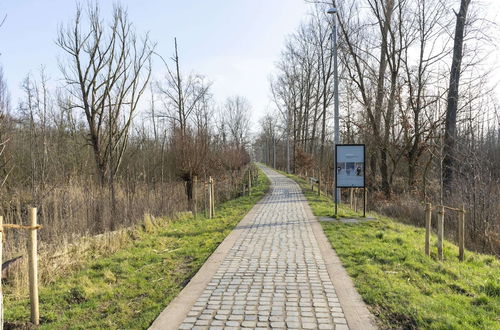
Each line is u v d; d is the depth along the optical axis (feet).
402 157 74.28
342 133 87.51
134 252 24.35
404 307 14.42
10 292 16.99
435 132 62.54
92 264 21.36
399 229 33.14
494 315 14.05
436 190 57.41
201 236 29.37
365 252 23.03
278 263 21.04
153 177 48.62
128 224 32.86
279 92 157.07
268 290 16.55
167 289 17.20
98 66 54.65
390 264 20.67
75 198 33.60
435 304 14.75
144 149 61.05
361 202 64.90
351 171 39.04
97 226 32.60
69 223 29.45
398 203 58.03
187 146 48.80
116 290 17.21
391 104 69.31
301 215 40.55
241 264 20.93
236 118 207.21
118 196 39.09
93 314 14.66
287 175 142.10
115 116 55.77
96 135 54.75
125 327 13.19
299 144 150.30
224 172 83.20
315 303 14.97
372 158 79.30
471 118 55.21
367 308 14.52
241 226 33.65
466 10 57.06
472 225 37.93
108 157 55.01
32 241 13.97
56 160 41.68
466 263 23.59
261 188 83.51
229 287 17.02
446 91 61.72
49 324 13.74
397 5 67.05
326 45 114.93
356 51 74.18
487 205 38.29
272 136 226.58
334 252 23.57
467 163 43.73
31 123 44.39
